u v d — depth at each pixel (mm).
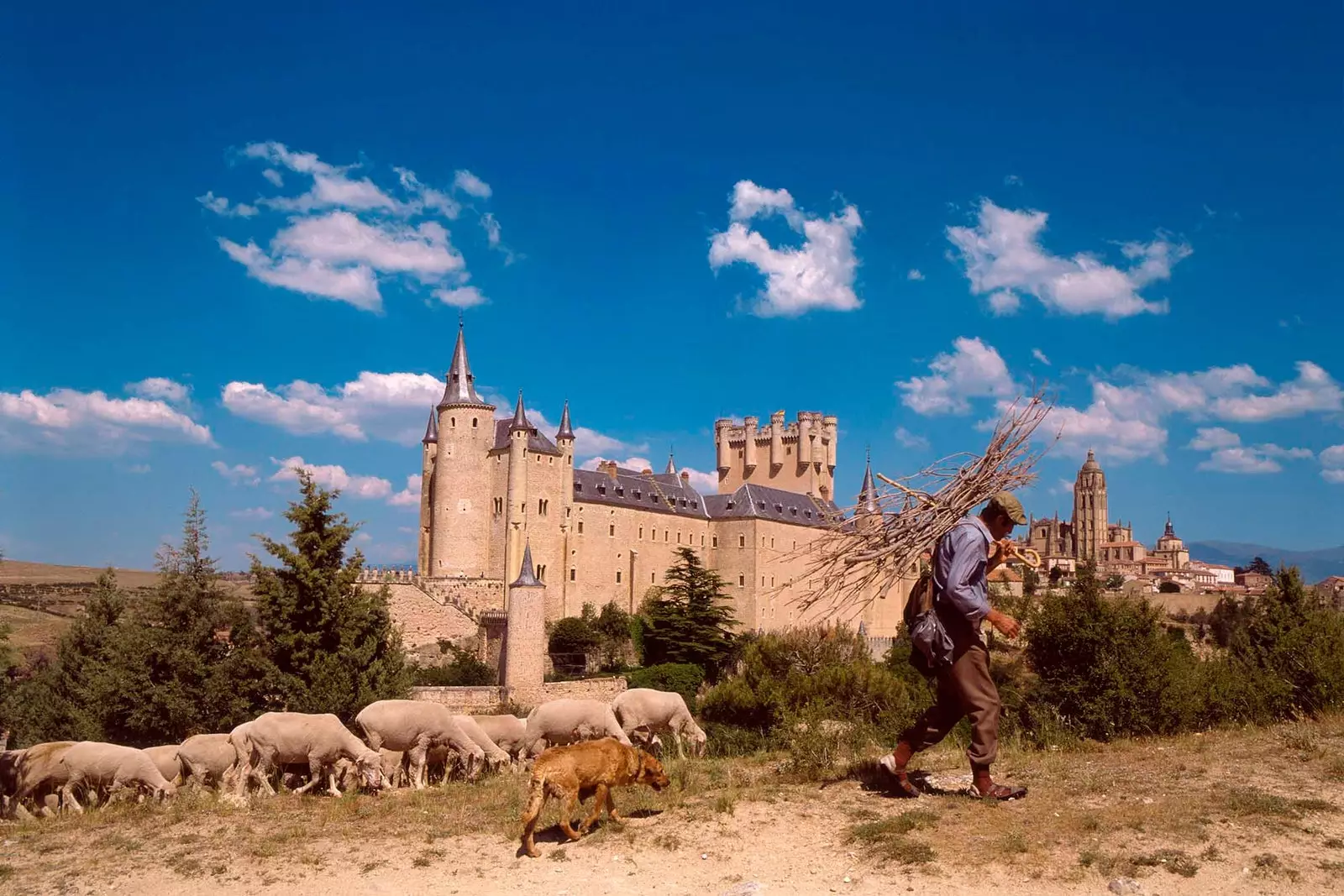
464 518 104250
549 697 73438
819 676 27688
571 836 11016
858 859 9656
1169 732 17109
